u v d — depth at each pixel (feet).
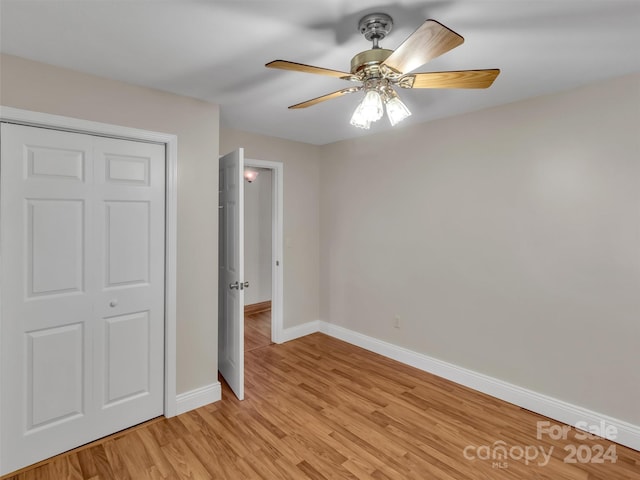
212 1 4.40
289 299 12.79
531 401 8.15
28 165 6.13
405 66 4.41
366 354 11.57
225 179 9.54
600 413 7.23
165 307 7.81
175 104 7.73
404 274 10.81
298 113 9.14
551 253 7.82
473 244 9.14
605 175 7.05
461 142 9.29
